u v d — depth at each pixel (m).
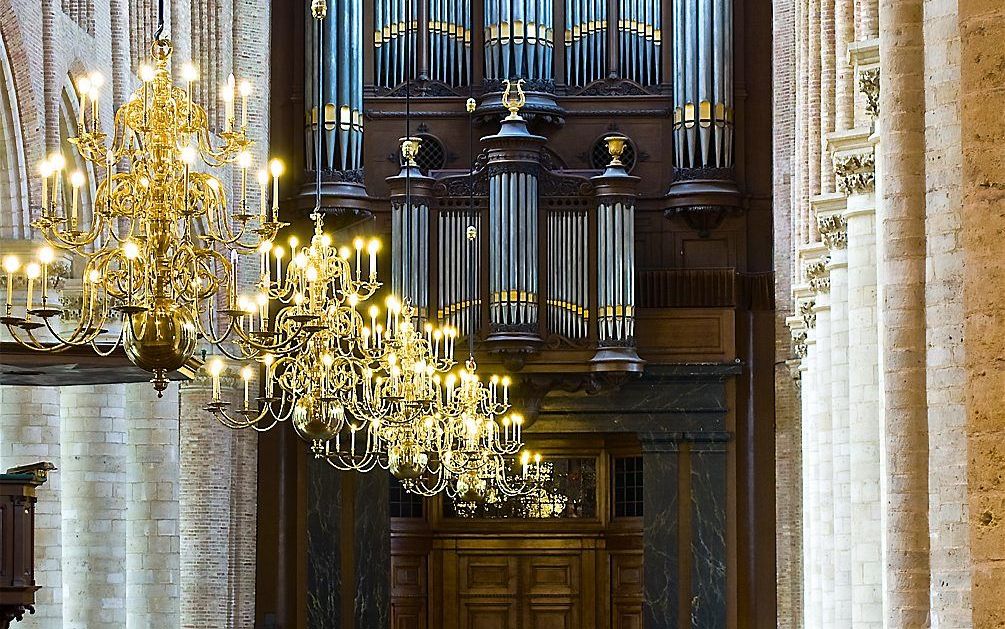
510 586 38.12
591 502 37.56
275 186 17.56
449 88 35.56
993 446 10.00
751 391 34.81
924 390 17.12
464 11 35.59
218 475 33.78
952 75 14.07
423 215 34.19
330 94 34.81
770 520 34.56
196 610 33.53
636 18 35.59
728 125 34.94
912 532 17.27
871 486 22.75
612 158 34.62
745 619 34.41
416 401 23.92
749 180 35.19
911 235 16.89
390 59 35.56
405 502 37.88
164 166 16.80
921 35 16.56
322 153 34.84
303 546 34.62
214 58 33.78
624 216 34.16
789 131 34.53
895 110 16.75
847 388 24.69
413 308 34.03
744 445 34.69
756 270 35.12
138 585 31.41
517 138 34.09
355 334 22.95
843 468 24.61
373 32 35.50
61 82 25.12
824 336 27.61
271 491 34.72
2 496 20.33
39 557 25.47
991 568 9.89
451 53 35.56
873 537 22.69
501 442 34.66
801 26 30.05
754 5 35.41
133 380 21.98
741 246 35.12
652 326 34.88
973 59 10.20
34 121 24.39
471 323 34.16
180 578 33.28
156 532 31.44
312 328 18.88
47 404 25.72
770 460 34.62
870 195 22.95
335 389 23.31
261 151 34.72
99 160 16.89
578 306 34.28
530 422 34.72
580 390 34.81
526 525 37.97
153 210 16.73
